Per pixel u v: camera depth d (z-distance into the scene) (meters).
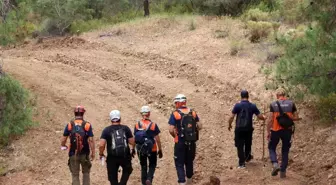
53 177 11.17
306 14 10.91
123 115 14.72
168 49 21.50
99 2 30.78
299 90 11.76
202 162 11.38
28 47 25.34
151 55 21.16
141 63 20.33
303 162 10.76
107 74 19.11
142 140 9.34
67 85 17.67
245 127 10.52
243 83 16.05
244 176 10.23
